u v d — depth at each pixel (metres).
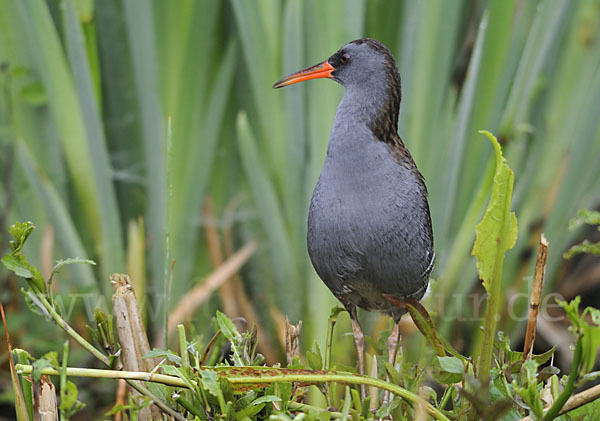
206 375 4.43
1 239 9.76
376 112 6.04
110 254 9.27
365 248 5.87
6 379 9.44
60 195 9.97
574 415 4.82
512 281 9.78
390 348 6.34
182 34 9.30
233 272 9.67
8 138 9.45
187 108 9.38
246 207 10.33
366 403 4.58
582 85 9.87
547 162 10.07
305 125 9.55
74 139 9.38
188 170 9.37
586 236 10.54
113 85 10.23
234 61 9.87
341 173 5.91
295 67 9.12
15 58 9.75
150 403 4.80
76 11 8.75
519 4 9.42
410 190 5.89
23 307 9.62
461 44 10.48
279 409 4.86
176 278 9.27
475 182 9.68
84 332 9.42
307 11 9.14
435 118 9.21
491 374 4.78
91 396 9.03
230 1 9.95
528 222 9.95
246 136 9.01
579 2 9.80
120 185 10.39
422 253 6.00
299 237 9.35
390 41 9.65
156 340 9.07
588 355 4.04
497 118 9.41
